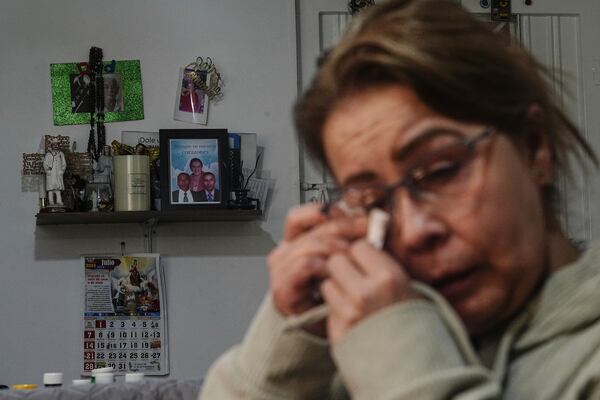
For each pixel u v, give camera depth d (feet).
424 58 2.39
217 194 13.66
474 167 2.39
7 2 14.23
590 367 2.35
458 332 2.33
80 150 14.10
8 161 14.03
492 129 2.41
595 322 2.46
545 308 2.49
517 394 2.47
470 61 2.46
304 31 14.65
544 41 15.03
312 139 2.70
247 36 14.49
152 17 14.39
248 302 14.16
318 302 2.72
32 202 14.07
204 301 14.14
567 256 2.65
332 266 2.44
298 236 2.78
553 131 2.66
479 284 2.42
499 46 2.55
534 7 15.01
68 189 13.82
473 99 2.41
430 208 2.39
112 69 14.23
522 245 2.41
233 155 14.02
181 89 14.29
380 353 2.26
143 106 14.23
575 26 15.11
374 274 2.35
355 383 2.31
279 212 14.29
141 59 14.30
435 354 2.24
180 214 13.47
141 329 13.99
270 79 14.46
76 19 14.29
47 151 13.75
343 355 2.33
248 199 13.82
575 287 2.48
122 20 14.35
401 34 2.48
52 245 14.06
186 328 14.08
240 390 2.86
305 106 2.65
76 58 14.24
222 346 14.10
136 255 14.06
